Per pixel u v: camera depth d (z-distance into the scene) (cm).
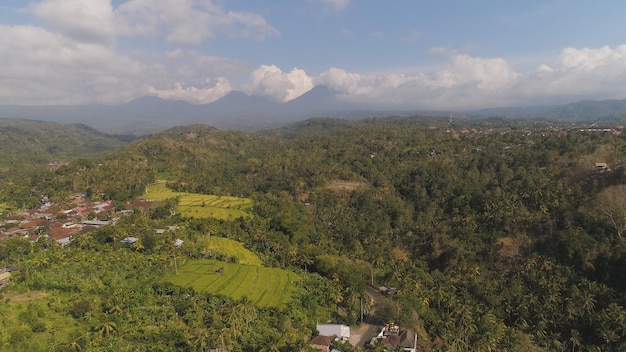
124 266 10588
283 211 18200
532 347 9300
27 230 14362
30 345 6950
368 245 16462
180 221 15700
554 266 11794
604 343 9325
